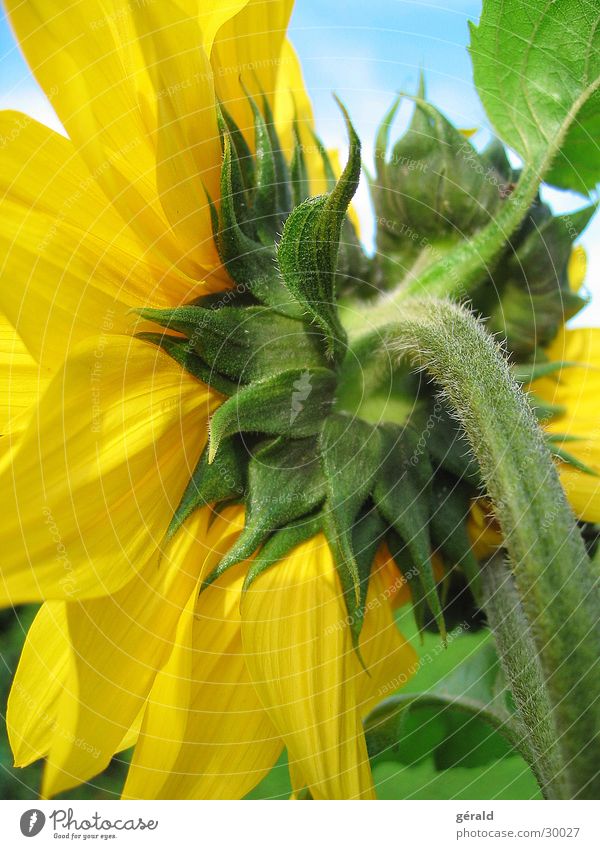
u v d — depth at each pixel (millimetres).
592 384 221
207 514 185
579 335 226
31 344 174
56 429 164
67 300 176
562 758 160
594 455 218
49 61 169
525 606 163
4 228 173
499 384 179
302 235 171
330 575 180
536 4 198
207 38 188
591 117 202
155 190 179
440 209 216
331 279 177
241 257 187
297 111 223
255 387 181
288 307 187
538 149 209
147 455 175
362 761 181
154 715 180
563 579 162
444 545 191
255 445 185
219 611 187
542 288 217
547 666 160
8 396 187
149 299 185
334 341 181
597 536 215
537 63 203
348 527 178
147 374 178
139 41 174
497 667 234
